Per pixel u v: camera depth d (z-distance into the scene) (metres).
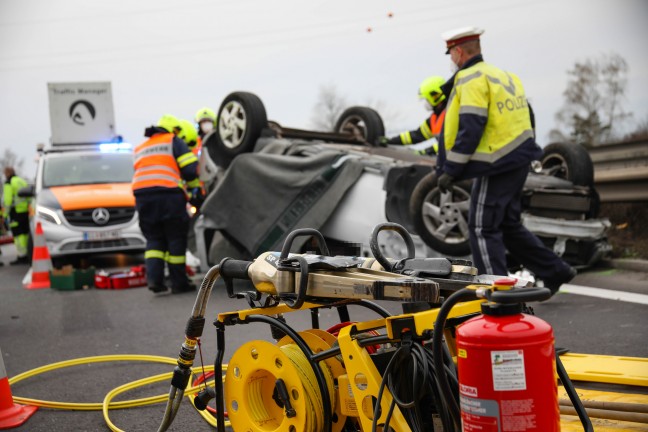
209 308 7.20
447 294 2.62
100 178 12.45
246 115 8.48
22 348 5.93
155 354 5.44
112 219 11.27
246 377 2.86
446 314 2.19
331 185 7.52
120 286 9.24
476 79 5.60
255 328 6.10
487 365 2.00
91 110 15.31
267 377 2.90
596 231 7.64
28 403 4.19
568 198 7.62
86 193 11.45
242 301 7.50
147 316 7.05
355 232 7.48
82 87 15.24
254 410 2.88
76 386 4.68
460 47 5.81
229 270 2.96
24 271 12.55
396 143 9.36
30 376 4.91
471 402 2.04
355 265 2.73
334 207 7.47
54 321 7.12
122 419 3.92
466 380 2.05
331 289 2.59
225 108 8.74
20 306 8.25
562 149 7.90
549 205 7.55
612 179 8.98
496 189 5.77
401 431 2.42
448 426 2.36
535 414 1.98
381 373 2.58
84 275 9.54
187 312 7.12
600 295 6.71
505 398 1.98
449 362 2.43
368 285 2.48
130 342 5.91
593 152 9.66
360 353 2.53
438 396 2.38
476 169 5.70
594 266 8.30
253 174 7.98
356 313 6.51
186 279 8.55
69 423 3.90
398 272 2.69
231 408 2.94
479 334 2.02
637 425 2.68
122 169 12.74
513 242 6.14
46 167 12.52
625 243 8.73
